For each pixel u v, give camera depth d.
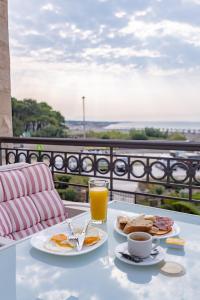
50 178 1.86
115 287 0.84
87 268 0.95
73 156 2.88
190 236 1.21
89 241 1.12
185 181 2.38
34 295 0.81
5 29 3.50
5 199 1.55
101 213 1.36
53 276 0.90
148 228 1.17
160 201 2.53
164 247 1.10
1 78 3.48
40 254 1.04
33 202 1.69
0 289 0.83
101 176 2.75
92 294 0.81
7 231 1.46
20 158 3.19
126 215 1.46
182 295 0.80
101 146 2.68
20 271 0.93
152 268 0.94
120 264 0.97
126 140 2.55
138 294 0.81
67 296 0.80
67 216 1.88
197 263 0.98
